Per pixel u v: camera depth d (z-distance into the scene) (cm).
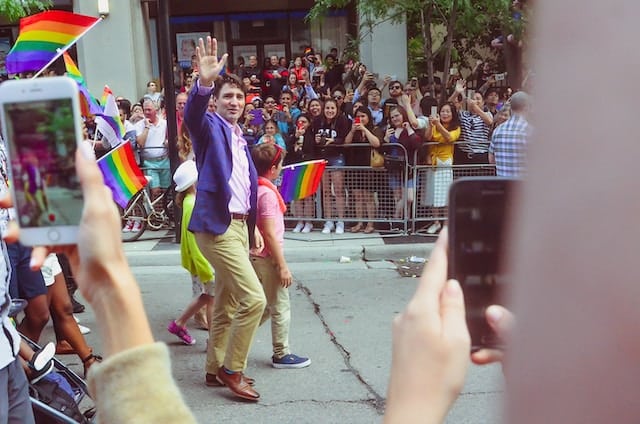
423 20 1053
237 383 432
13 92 98
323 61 1427
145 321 79
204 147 409
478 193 73
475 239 74
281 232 463
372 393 440
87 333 551
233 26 1641
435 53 1100
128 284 79
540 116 33
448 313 69
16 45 635
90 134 920
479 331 72
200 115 397
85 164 80
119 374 75
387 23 1273
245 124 964
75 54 1372
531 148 34
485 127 860
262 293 424
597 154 31
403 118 845
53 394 306
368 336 545
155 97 1094
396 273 741
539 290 34
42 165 94
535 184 34
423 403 65
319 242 840
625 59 30
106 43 1333
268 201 449
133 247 849
